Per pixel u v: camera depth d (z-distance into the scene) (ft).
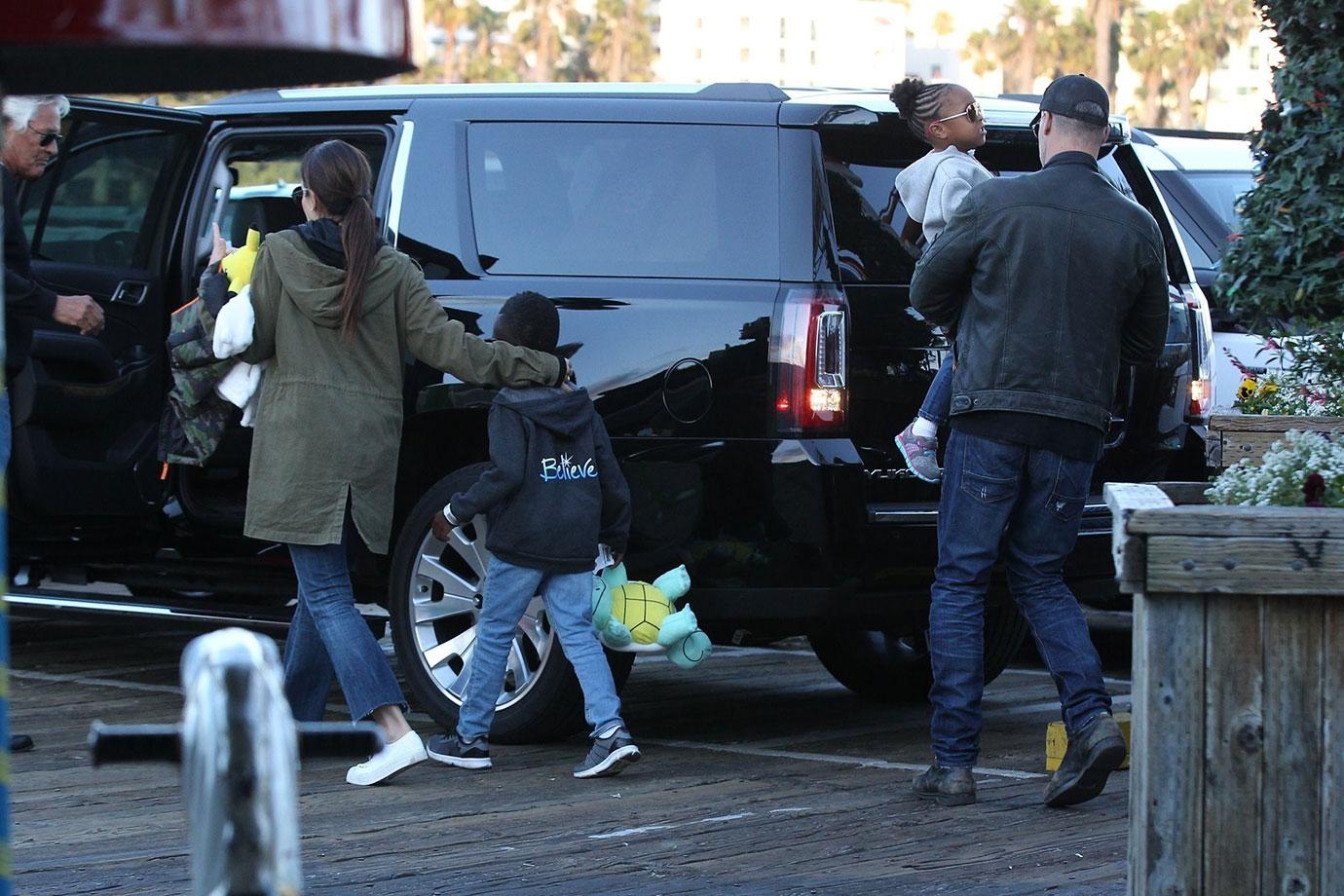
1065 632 62.69
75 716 79.82
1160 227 79.10
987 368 61.98
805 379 67.21
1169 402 76.64
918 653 86.28
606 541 68.03
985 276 62.18
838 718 82.89
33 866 53.83
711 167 71.20
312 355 65.21
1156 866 39.45
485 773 68.44
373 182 77.82
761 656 104.68
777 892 51.13
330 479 64.90
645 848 56.44
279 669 19.13
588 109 74.02
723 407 68.18
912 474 69.51
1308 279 64.80
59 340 80.64
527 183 74.33
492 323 72.59
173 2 17.63
